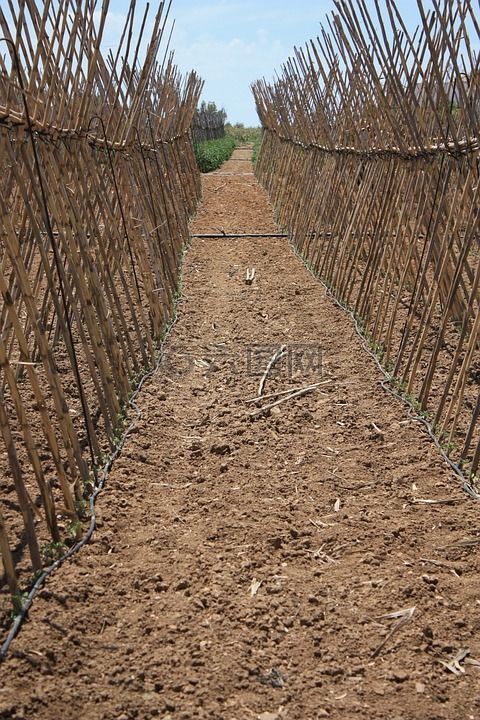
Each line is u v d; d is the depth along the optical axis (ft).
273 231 45.27
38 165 13.30
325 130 32.48
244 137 192.95
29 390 18.52
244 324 26.48
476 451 14.46
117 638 9.97
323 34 27.30
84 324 23.48
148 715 8.58
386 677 9.32
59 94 15.52
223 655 9.69
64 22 13.58
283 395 19.58
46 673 9.10
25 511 10.83
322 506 13.84
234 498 14.12
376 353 22.47
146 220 25.80
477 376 19.92
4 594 10.54
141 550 12.30
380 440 16.70
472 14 14.15
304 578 11.53
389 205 23.47
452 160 17.89
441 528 13.00
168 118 37.55
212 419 18.12
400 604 10.77
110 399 16.70
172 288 29.43
